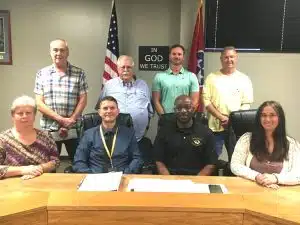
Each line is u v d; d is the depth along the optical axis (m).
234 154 2.40
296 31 4.10
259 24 4.12
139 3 4.34
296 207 1.69
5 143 2.28
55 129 3.22
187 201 1.73
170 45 4.41
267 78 4.24
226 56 3.54
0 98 4.54
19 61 4.46
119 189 1.96
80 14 4.38
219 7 4.12
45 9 4.36
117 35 4.18
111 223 1.68
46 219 1.67
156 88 3.61
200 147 2.72
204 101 3.63
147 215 1.67
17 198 1.74
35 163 2.32
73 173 2.31
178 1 4.31
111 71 4.13
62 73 3.22
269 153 2.31
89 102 4.54
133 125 3.21
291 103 4.29
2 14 4.34
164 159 2.76
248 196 1.83
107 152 2.59
